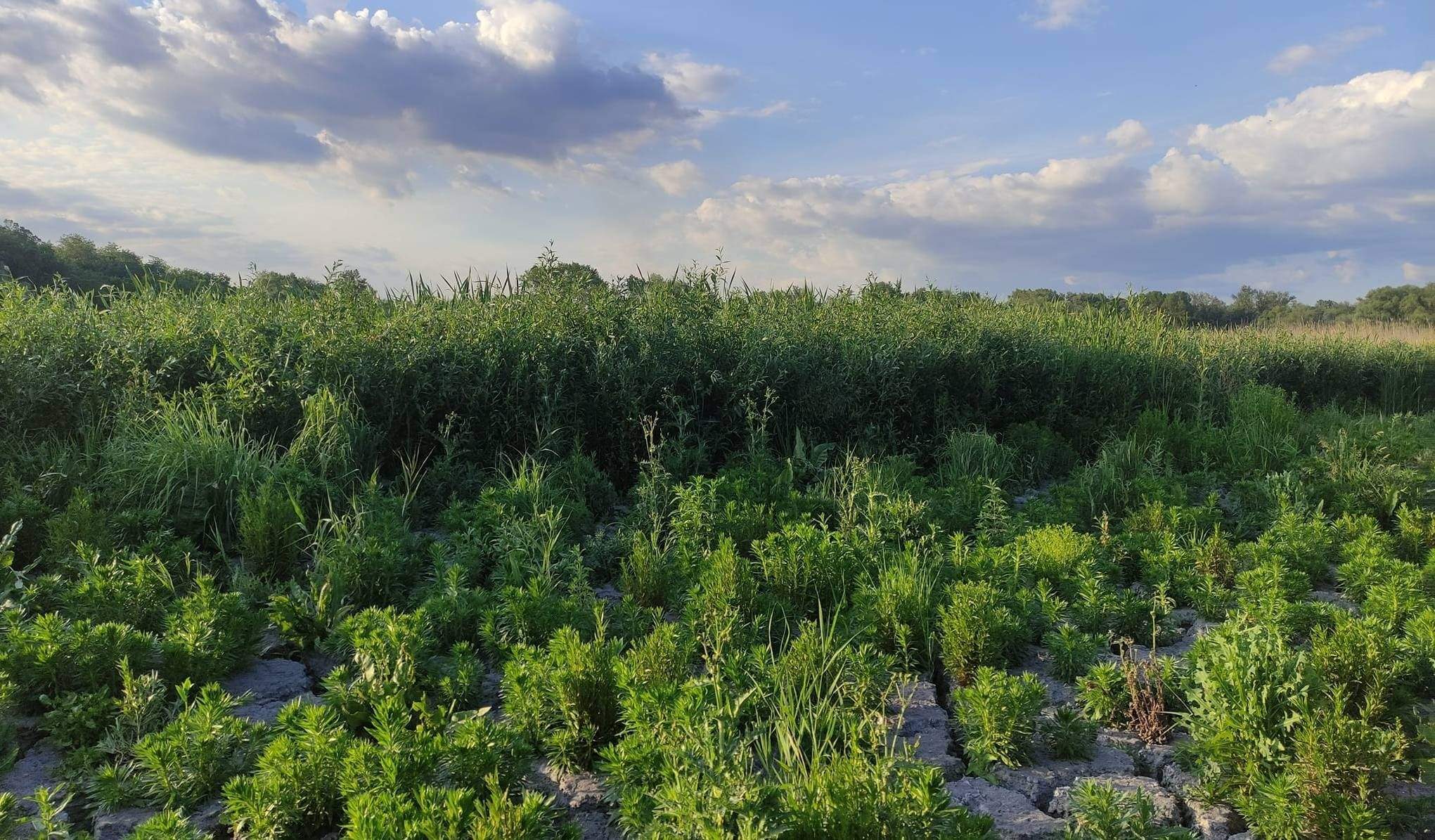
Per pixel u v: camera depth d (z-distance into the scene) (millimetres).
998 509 6754
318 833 2994
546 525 5930
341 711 3650
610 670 3600
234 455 6266
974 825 2590
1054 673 4461
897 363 9445
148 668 3893
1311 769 3033
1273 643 3561
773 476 7566
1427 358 18641
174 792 3105
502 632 4441
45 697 3564
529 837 2572
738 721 3543
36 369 6438
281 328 7988
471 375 7750
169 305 8211
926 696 4230
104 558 4996
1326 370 17000
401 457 7332
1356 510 7484
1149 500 7379
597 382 8117
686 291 10164
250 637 4359
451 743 3146
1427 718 3695
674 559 5660
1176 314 17156
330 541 5465
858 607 4832
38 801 2887
